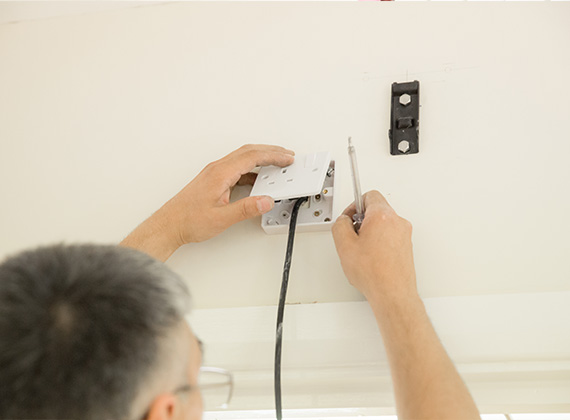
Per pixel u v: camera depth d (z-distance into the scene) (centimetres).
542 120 78
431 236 72
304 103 87
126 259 38
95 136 91
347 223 66
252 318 69
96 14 106
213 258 76
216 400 68
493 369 63
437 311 66
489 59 85
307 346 66
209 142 86
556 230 70
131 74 96
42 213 85
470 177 75
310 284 71
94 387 33
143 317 35
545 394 64
